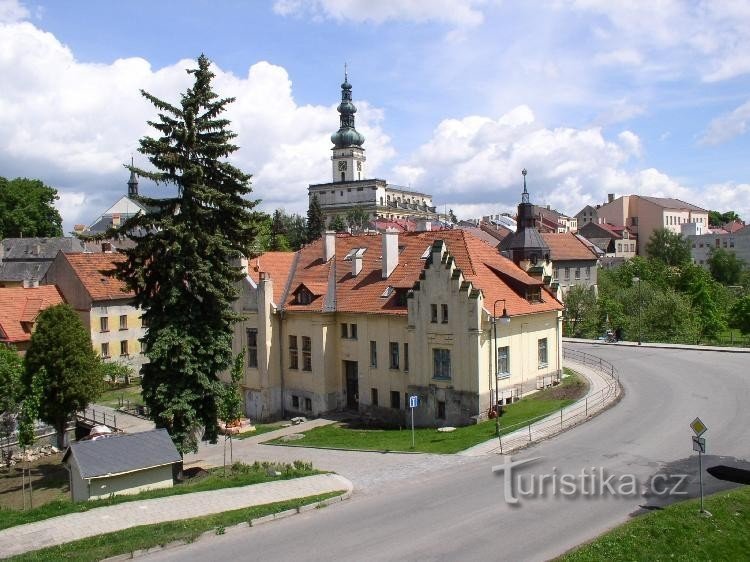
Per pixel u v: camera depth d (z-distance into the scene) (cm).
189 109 3475
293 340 5094
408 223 17112
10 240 11188
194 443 3606
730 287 12800
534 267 4897
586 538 2144
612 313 7775
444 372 4241
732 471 2747
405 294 4519
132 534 2231
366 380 4747
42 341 4622
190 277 3503
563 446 3222
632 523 2205
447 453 3331
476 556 2036
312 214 14912
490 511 2423
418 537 2203
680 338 7525
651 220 17138
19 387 4606
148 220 3462
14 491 4012
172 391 3525
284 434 4403
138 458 2922
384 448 3638
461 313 4091
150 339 3538
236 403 3725
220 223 3659
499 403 4178
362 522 2367
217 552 2120
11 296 6397
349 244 5366
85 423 5041
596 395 4259
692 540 2100
